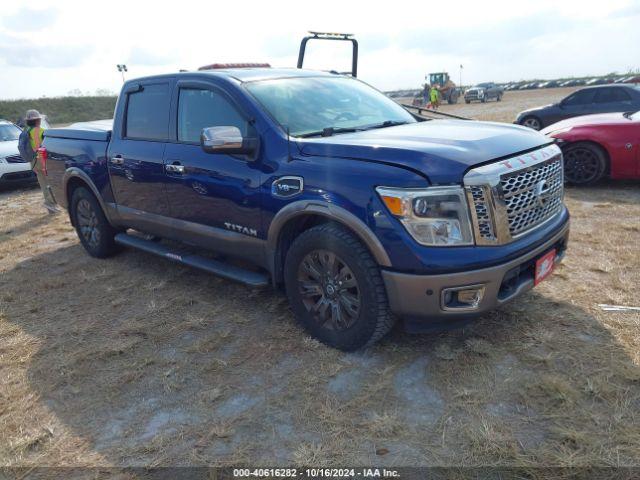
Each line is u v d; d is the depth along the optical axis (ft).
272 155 10.96
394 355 10.39
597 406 8.49
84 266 17.42
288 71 13.98
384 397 9.11
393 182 9.03
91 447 8.41
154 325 12.50
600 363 9.60
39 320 13.30
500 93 125.08
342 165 9.77
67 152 17.60
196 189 12.72
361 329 9.97
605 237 16.52
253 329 11.93
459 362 9.96
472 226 8.96
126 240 16.24
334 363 10.24
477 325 11.23
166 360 10.87
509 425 8.20
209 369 10.41
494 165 9.21
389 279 9.28
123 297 14.34
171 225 14.08
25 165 33.65
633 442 7.64
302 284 10.96
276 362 10.47
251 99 11.70
